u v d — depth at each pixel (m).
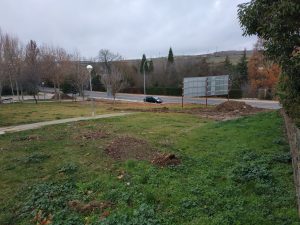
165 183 7.32
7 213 6.91
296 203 5.64
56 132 15.38
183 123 17.28
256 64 52.66
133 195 6.86
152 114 23.19
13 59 48.62
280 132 11.38
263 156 8.58
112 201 6.79
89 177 8.34
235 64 75.44
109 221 5.80
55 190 7.68
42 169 9.45
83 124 17.91
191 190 6.73
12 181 8.69
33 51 54.44
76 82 53.50
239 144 10.24
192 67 77.06
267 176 6.96
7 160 10.62
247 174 7.20
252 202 5.91
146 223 5.61
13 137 14.77
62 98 53.91
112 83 46.06
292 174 7.04
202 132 13.09
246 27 8.41
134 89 75.06
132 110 28.22
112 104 39.00
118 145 10.98
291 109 9.54
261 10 7.85
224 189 6.64
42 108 32.31
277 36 7.21
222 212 5.71
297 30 7.16
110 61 91.94
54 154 10.88
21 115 24.70
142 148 10.55
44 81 62.53
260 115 17.03
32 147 12.14
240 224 5.16
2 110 30.39
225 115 22.41
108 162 9.37
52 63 54.84
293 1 6.75
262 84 51.91
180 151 10.03
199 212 5.84
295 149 6.52
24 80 48.47
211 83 32.81
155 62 93.69
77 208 6.60
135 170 8.39
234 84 61.19
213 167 8.18
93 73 81.31
